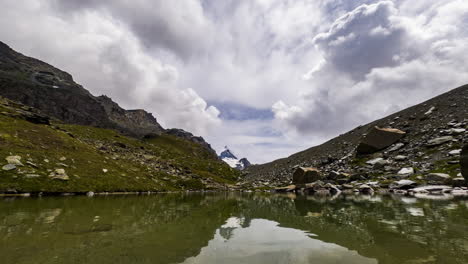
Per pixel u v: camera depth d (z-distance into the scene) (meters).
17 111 55.78
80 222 10.18
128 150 95.94
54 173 33.94
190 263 4.89
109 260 5.05
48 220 10.58
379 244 6.43
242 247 6.33
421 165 36.53
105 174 43.38
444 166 32.28
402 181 31.33
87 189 33.91
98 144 86.25
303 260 5.16
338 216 12.12
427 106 62.66
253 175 115.56
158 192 46.03
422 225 9.03
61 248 5.96
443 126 46.50
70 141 52.50
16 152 34.44
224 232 8.41
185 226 9.61
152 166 79.38
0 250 5.70
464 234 7.45
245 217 12.55
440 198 19.66
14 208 14.99
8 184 27.05
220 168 148.12
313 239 7.25
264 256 5.51
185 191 56.34
